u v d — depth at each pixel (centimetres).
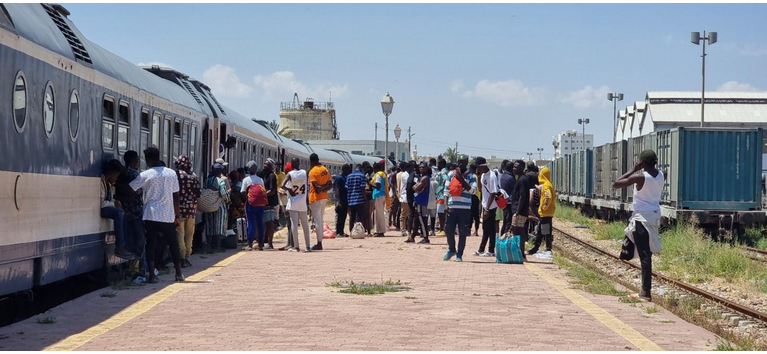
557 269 1545
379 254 1798
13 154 898
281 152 3672
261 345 775
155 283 1248
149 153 1252
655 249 1154
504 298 1119
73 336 811
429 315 960
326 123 10131
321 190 1898
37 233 970
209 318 927
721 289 1527
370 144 9775
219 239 1856
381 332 847
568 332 866
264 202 1875
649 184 1151
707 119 7912
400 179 2698
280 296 1111
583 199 4078
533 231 2327
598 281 1323
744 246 2308
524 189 1653
